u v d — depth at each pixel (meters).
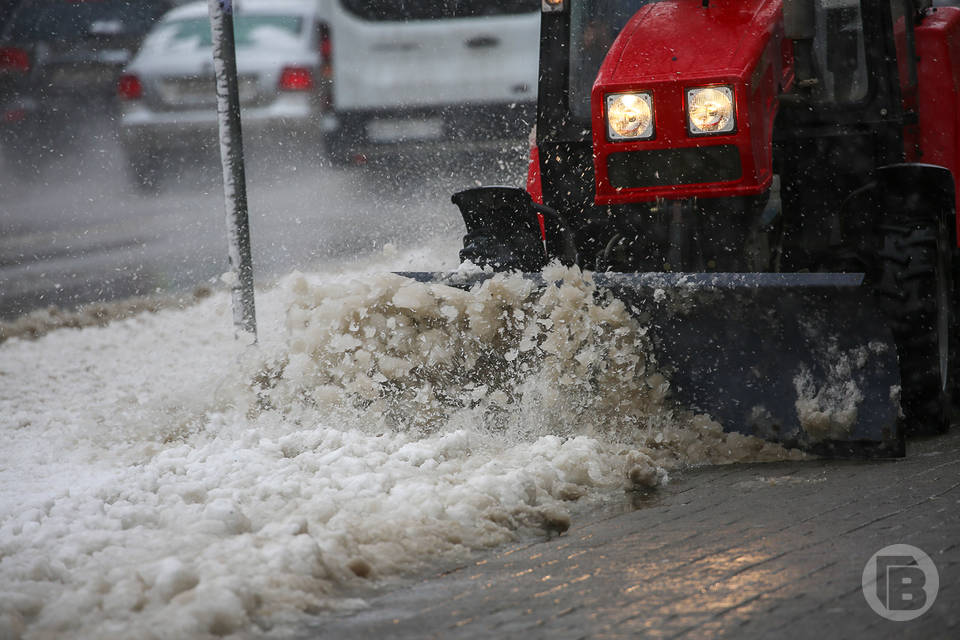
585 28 18.86
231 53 18.06
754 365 15.19
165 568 10.21
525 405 15.64
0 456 16.03
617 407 15.44
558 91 18.64
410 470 13.59
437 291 15.74
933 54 19.38
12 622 9.77
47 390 21.12
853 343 14.88
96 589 10.27
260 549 11.04
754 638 9.27
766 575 10.62
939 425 16.27
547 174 18.72
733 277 15.11
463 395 15.78
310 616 10.08
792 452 15.02
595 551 11.63
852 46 17.92
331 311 15.88
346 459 13.69
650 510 13.02
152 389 20.11
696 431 15.27
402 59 42.72
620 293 15.45
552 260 17.03
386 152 42.94
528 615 9.95
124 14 53.47
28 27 52.09
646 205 17.61
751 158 16.16
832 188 18.19
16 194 48.00
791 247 18.42
